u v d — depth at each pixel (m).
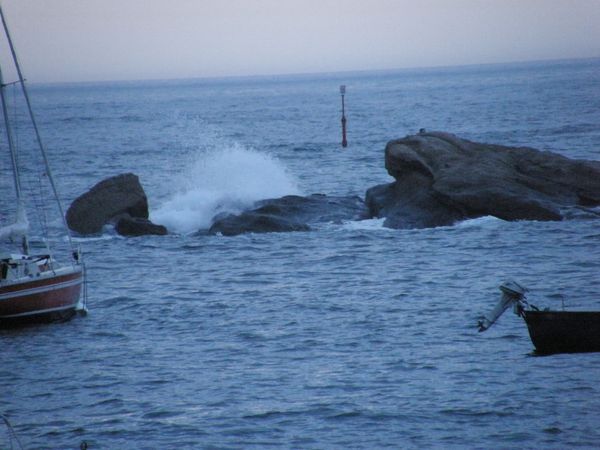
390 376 70.00
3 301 85.50
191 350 78.12
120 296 96.81
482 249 112.06
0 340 82.69
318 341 79.12
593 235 116.00
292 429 61.19
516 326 80.75
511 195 124.44
